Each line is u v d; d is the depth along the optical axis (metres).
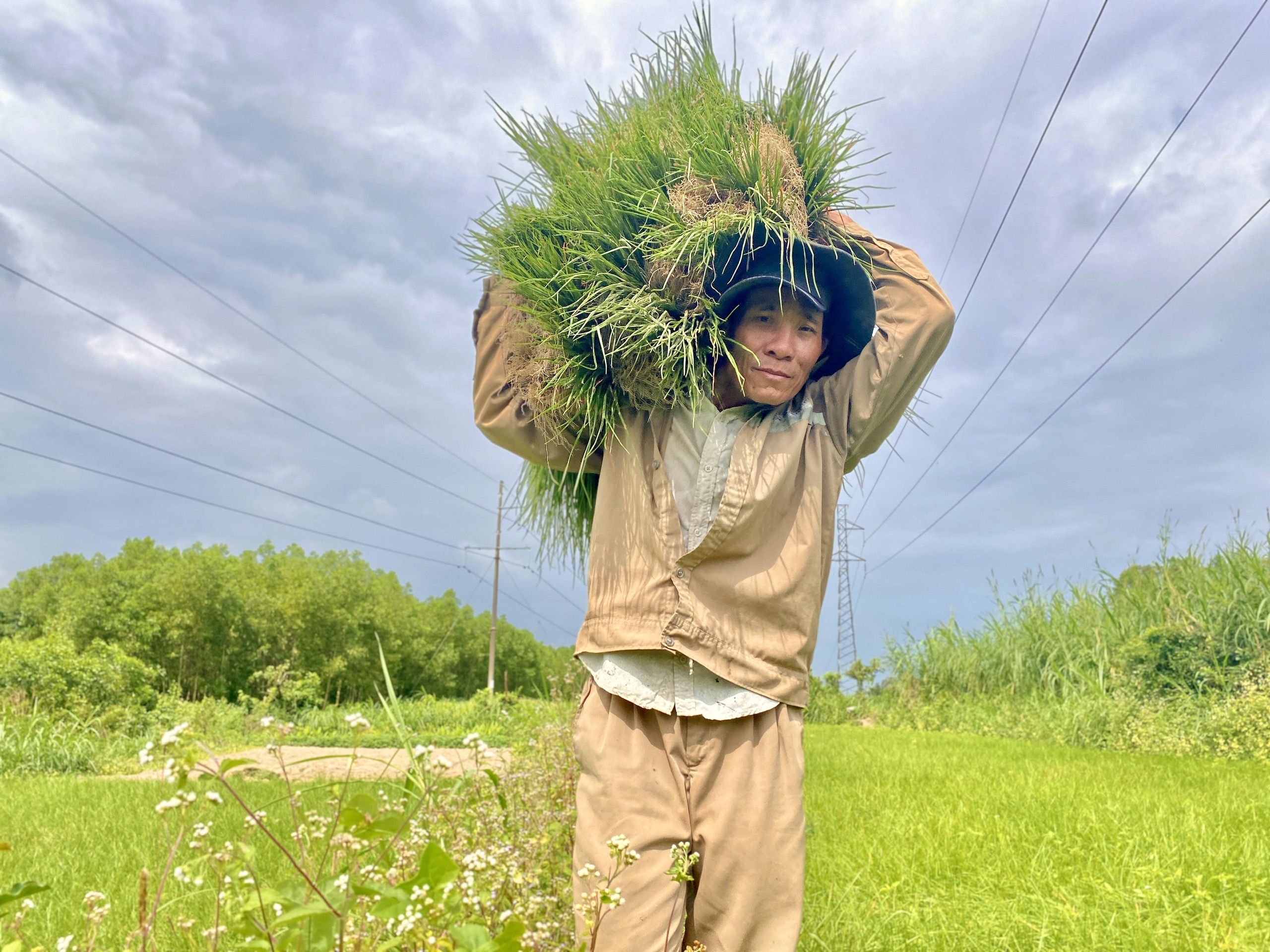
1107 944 2.35
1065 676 11.68
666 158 1.87
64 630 34.34
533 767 3.55
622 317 1.76
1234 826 3.71
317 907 1.07
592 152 1.99
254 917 1.15
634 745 1.72
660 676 1.75
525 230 2.05
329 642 42.75
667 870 1.60
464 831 2.20
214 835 3.04
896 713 14.62
